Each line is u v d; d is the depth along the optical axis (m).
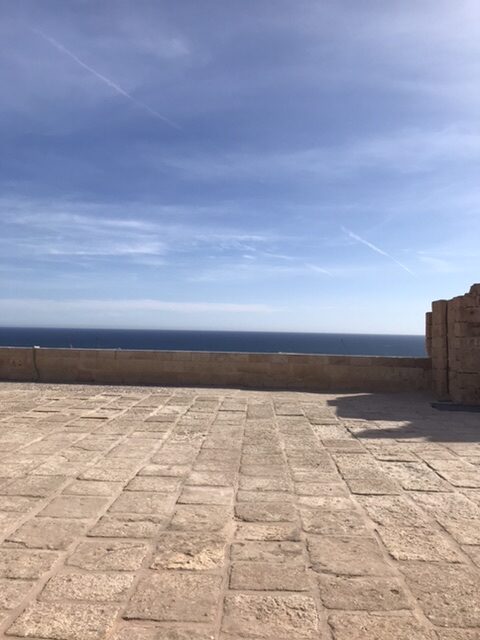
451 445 7.98
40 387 13.84
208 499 5.47
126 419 9.76
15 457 7.03
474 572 3.95
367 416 10.41
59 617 3.30
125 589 3.64
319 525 4.81
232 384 14.53
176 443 7.95
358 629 3.21
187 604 3.47
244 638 3.12
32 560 4.06
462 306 12.23
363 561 4.10
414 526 4.81
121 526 4.73
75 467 6.57
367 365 14.05
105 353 14.91
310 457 7.23
